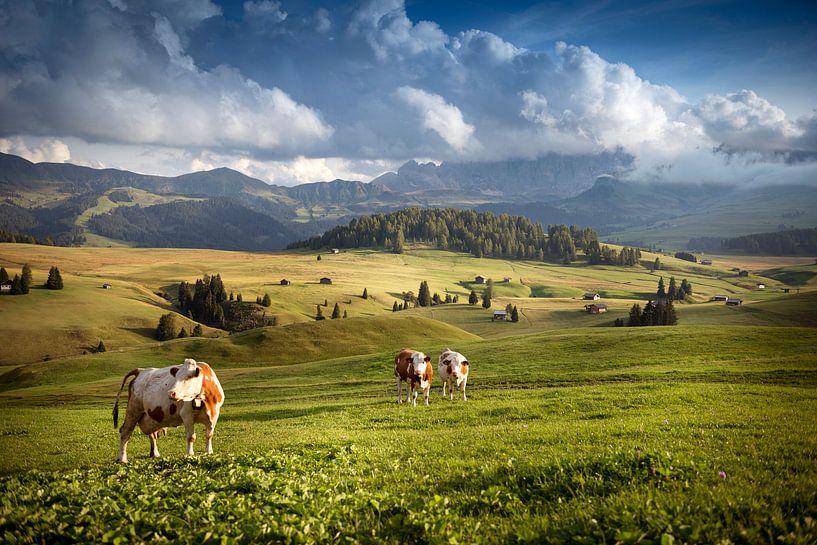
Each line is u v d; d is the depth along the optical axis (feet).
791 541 19.53
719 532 20.67
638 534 20.08
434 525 23.47
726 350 162.91
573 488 28.60
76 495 31.40
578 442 44.34
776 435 41.75
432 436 55.93
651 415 61.98
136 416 51.55
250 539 23.57
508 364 176.24
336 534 24.26
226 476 35.83
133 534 24.29
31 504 30.89
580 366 158.10
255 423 90.94
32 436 88.63
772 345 165.89
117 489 33.14
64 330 549.54
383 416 82.28
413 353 102.47
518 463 33.91
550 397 91.20
